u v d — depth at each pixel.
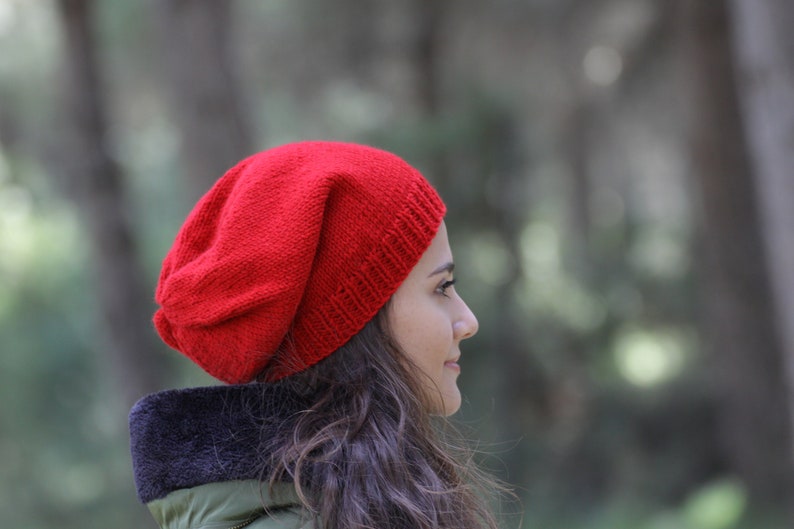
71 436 10.99
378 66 12.67
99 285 8.66
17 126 11.19
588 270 12.85
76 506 10.32
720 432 10.70
